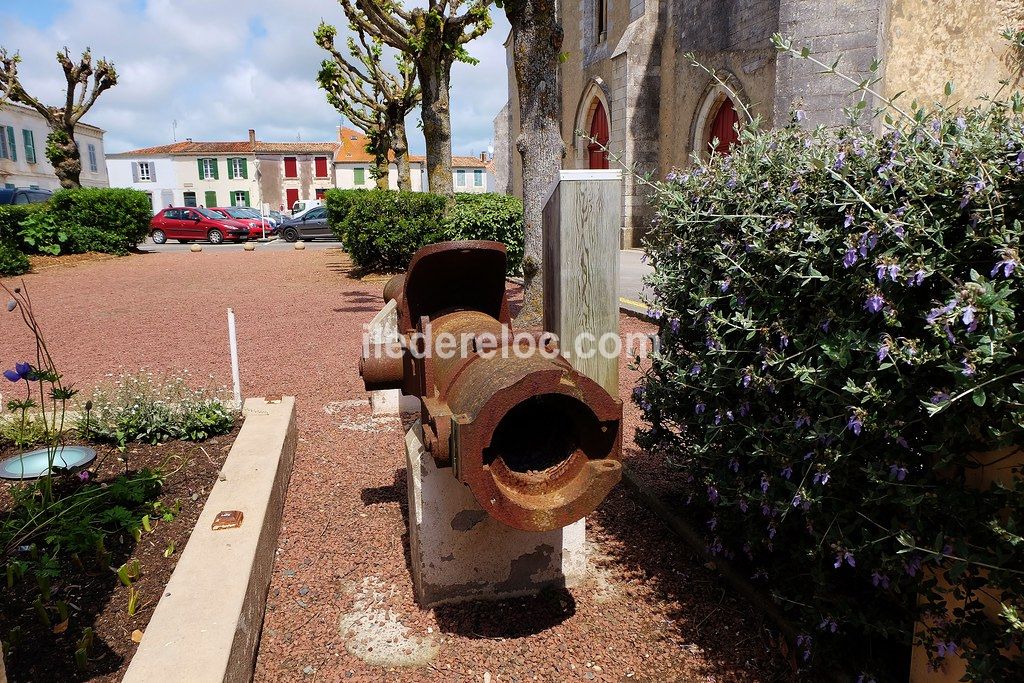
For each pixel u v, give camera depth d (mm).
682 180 3127
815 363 2346
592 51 21547
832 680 2441
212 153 61031
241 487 3297
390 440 4816
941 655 2014
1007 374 1664
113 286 14102
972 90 11672
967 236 1861
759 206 2619
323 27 21406
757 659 2600
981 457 1932
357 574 3123
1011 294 1803
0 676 1743
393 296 4555
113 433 4133
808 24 11492
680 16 16953
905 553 2062
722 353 2660
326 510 3734
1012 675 1874
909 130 2252
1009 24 11445
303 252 22531
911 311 2018
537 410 2240
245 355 7707
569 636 2730
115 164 61094
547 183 7801
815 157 2432
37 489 3332
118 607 2537
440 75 12344
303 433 4984
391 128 20266
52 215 19172
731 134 15391
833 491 2307
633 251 18297
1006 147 1879
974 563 1857
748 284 2588
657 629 2779
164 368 7062
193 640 2170
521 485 2066
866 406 2088
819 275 2191
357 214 15039
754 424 2594
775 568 2777
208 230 29641
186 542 2977
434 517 2818
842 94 11359
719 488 2838
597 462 2078
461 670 2527
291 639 2682
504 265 2809
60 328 9578
